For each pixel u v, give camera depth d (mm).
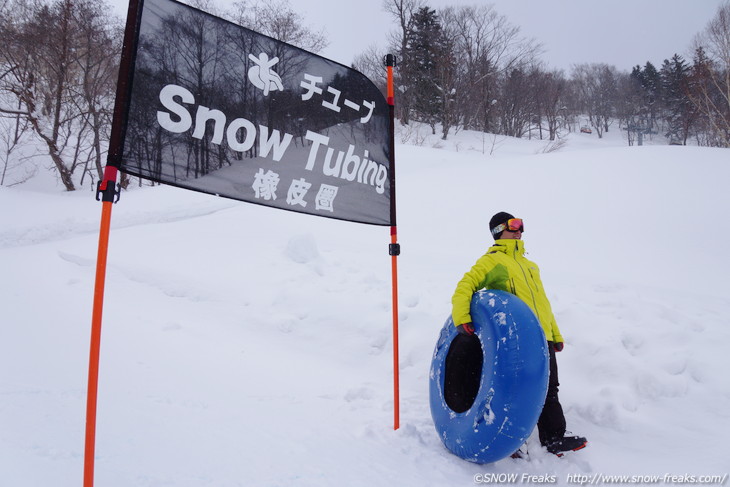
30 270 6699
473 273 2904
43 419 2660
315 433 2912
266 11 34719
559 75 73562
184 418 2918
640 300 4797
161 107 2238
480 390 2564
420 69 45125
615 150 13625
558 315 4332
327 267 6504
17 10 25188
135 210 14414
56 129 23969
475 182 12523
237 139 2529
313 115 2865
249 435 2785
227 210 13047
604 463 2828
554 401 2830
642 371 3572
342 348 4598
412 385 3920
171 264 6613
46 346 3984
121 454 2391
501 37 51812
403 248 8531
